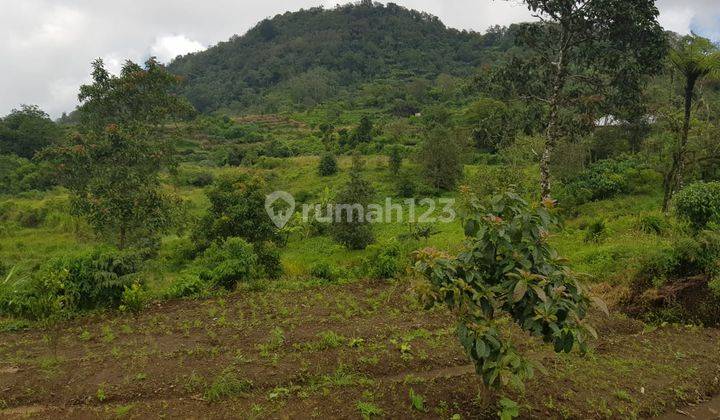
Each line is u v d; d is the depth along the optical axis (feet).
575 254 38.22
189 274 32.01
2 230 72.64
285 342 20.85
